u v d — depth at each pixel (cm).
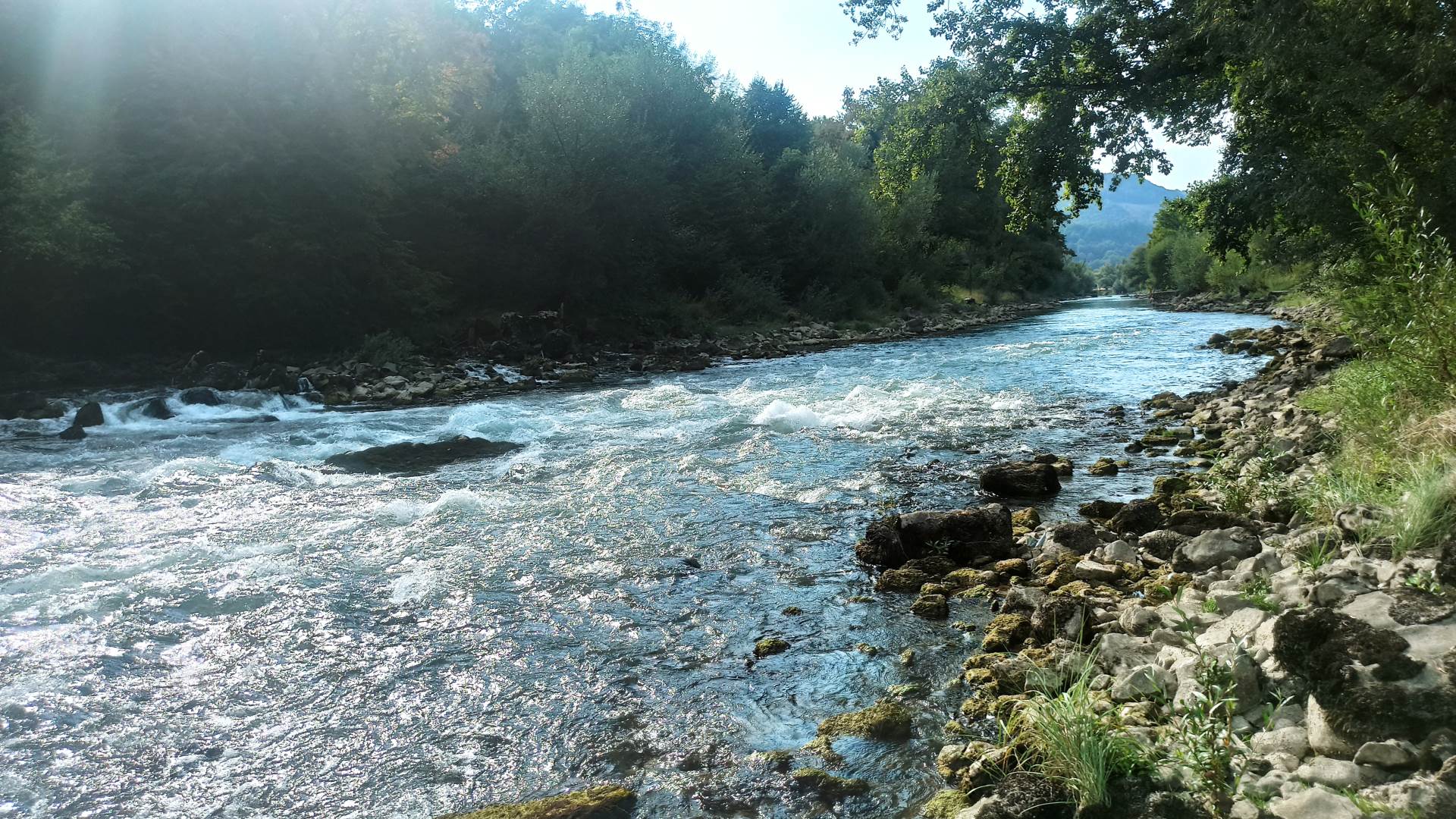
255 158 2519
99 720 506
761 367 2558
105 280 2308
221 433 1563
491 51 5666
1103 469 1068
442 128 3662
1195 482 954
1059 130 2147
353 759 462
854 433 1363
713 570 749
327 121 2695
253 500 1014
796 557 780
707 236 4150
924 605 643
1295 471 833
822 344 3428
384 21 2977
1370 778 312
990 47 2195
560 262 3534
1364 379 952
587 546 814
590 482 1077
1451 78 1387
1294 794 309
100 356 2323
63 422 1641
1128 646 487
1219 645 438
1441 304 744
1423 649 363
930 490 1004
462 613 659
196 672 566
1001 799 359
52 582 733
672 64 4288
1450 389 700
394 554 801
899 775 429
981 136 2333
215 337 2569
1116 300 7419
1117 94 2130
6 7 2277
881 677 540
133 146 2470
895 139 2445
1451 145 1377
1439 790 286
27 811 418
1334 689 348
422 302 3025
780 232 4731
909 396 1730
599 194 3619
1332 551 538
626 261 3697
